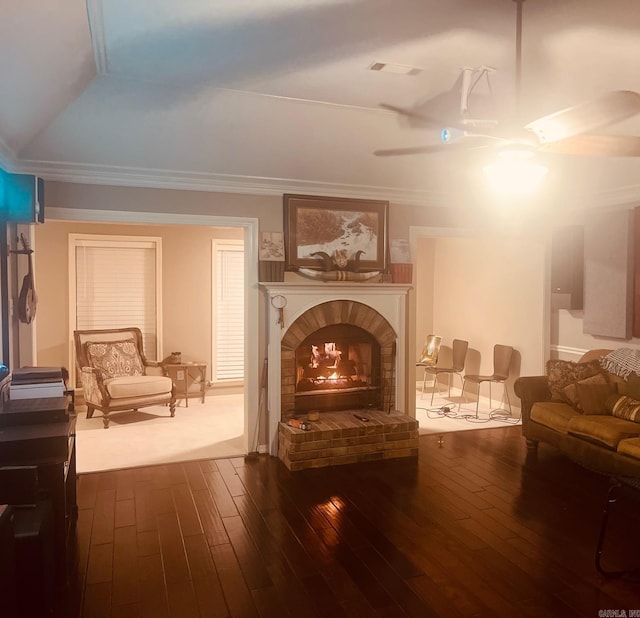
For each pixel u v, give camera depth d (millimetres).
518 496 3855
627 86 3230
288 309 4770
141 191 4445
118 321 6746
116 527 3363
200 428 5723
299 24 2566
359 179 4863
